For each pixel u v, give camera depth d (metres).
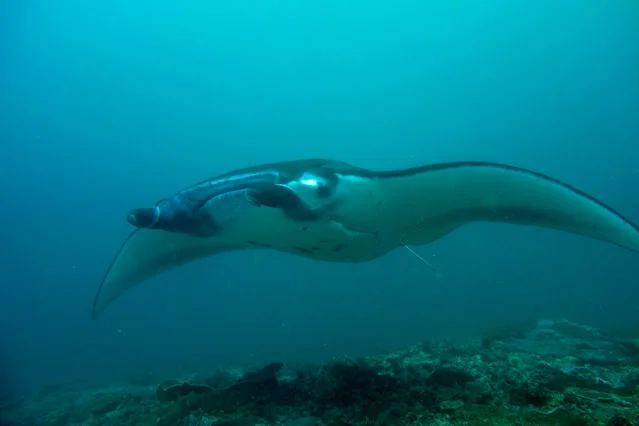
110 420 4.38
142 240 4.56
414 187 3.34
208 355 16.69
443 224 3.75
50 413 6.67
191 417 3.37
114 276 4.67
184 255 4.98
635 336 6.03
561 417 2.68
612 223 2.74
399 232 3.82
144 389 7.14
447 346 6.01
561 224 3.11
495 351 5.26
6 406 8.65
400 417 3.00
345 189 3.33
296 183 3.18
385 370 4.43
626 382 3.56
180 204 3.31
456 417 2.91
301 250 3.78
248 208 3.34
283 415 3.37
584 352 4.96
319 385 3.78
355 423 3.02
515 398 3.16
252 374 4.10
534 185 3.00
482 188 3.25
